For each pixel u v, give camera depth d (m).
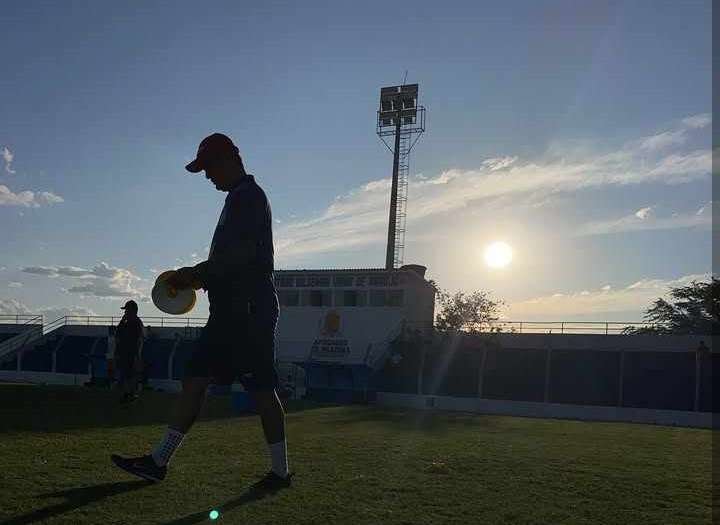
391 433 9.52
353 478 4.77
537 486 4.73
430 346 42.94
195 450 6.16
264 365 4.49
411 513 3.71
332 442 7.36
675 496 4.49
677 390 35.88
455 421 15.48
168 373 47.50
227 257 4.44
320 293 46.03
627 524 3.60
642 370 37.66
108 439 6.77
